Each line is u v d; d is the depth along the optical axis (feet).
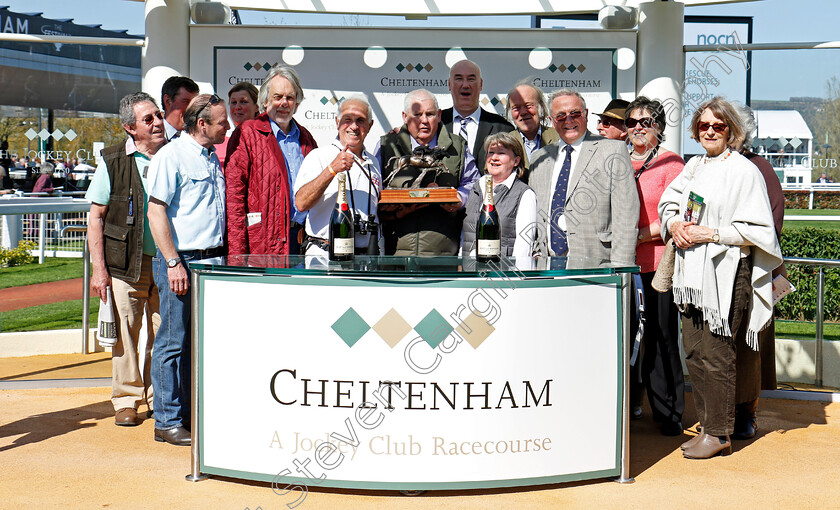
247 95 19.08
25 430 16.30
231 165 16.29
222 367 12.87
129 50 20.70
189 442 15.28
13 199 19.70
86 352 24.95
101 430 16.34
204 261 13.39
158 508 11.98
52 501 12.23
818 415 18.26
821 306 20.66
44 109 20.34
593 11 22.04
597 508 12.09
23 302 38.11
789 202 23.02
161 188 14.76
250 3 22.53
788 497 12.71
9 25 21.18
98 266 16.48
